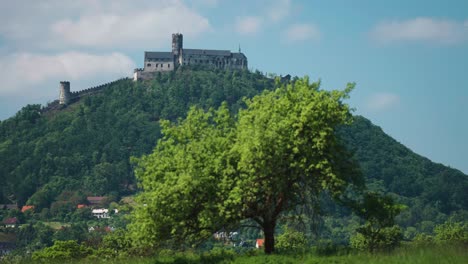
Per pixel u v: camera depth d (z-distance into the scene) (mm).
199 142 55562
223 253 54906
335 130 54594
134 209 55000
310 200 55062
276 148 50719
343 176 53500
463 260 39219
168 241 56031
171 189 51062
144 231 52719
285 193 53812
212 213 51969
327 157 52281
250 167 51062
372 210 53062
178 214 52188
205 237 55531
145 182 54969
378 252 46875
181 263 50531
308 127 52000
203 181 51875
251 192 51656
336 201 54344
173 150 55688
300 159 51719
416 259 40531
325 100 52969
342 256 45531
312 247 54969
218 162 52438
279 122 52062
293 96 54750
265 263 46375
